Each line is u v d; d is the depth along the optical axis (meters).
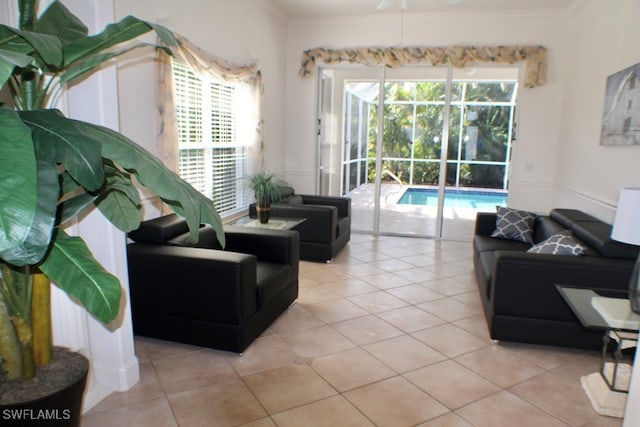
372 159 6.21
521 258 2.76
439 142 6.00
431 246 5.62
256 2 4.91
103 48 1.52
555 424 2.08
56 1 1.61
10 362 1.53
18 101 1.49
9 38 1.26
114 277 1.47
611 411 2.15
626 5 3.46
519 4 5.04
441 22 5.54
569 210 4.24
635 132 3.18
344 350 2.78
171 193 1.36
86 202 1.55
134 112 3.07
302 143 6.23
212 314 2.65
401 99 6.00
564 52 5.25
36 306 1.61
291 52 6.04
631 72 3.27
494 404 2.23
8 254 1.11
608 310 2.14
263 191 4.00
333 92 6.18
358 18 5.73
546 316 2.77
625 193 2.28
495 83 5.76
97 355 2.27
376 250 5.37
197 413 2.10
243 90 4.73
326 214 4.68
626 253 2.74
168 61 3.27
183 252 2.71
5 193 0.98
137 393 2.26
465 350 2.81
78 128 1.28
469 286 4.06
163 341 2.84
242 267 2.58
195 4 3.69
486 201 6.07
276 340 2.89
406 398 2.27
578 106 4.64
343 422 2.06
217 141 4.30
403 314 3.38
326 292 3.83
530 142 5.50
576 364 2.65
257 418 2.07
